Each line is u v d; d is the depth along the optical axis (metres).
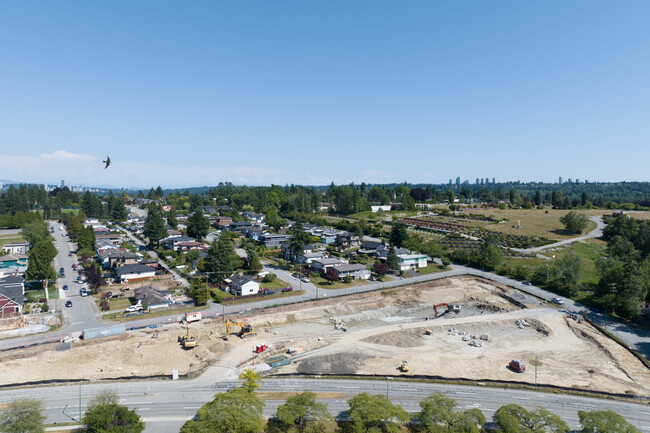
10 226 169.62
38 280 92.56
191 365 60.22
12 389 52.06
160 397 51.00
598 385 56.59
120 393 51.91
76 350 62.16
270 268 118.31
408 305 94.31
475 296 98.62
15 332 67.00
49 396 50.72
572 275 98.00
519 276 110.19
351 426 43.28
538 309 87.31
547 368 61.78
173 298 88.94
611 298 82.69
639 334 73.75
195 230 149.38
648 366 62.19
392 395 52.84
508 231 167.75
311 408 43.56
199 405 49.22
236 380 55.97
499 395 53.28
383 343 70.75
